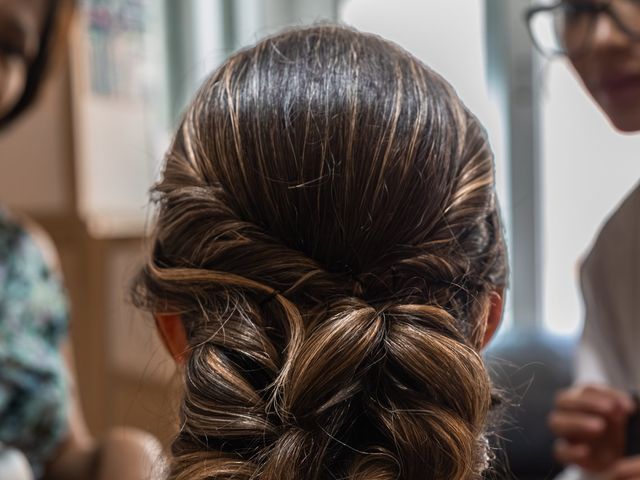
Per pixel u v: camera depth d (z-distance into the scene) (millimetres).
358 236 359
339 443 346
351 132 353
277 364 355
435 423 336
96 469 778
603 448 572
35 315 812
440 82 391
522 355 942
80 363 1296
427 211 362
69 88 1262
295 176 357
